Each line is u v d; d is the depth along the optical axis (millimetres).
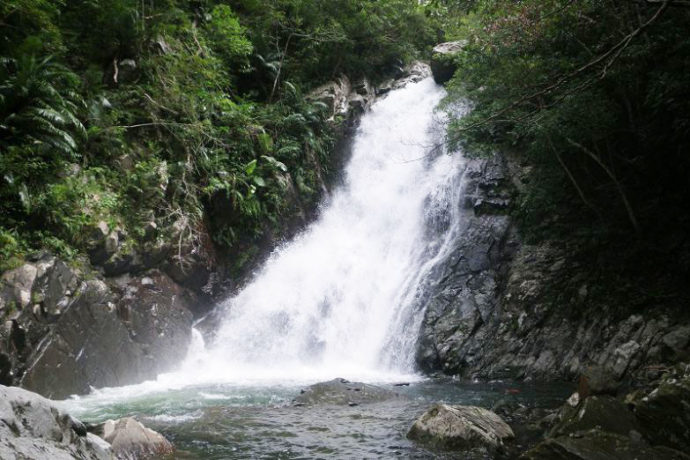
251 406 8117
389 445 6004
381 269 15922
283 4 20219
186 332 12344
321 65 21875
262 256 15344
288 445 6008
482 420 6371
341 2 22172
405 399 8680
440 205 16156
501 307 12484
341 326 14352
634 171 12656
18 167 9219
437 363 12031
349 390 8703
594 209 12188
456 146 13234
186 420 7148
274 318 13953
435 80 21484
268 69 19203
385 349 13320
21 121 9664
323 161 19016
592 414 5609
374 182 19281
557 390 9555
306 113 18422
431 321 12766
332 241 17594
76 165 10828
